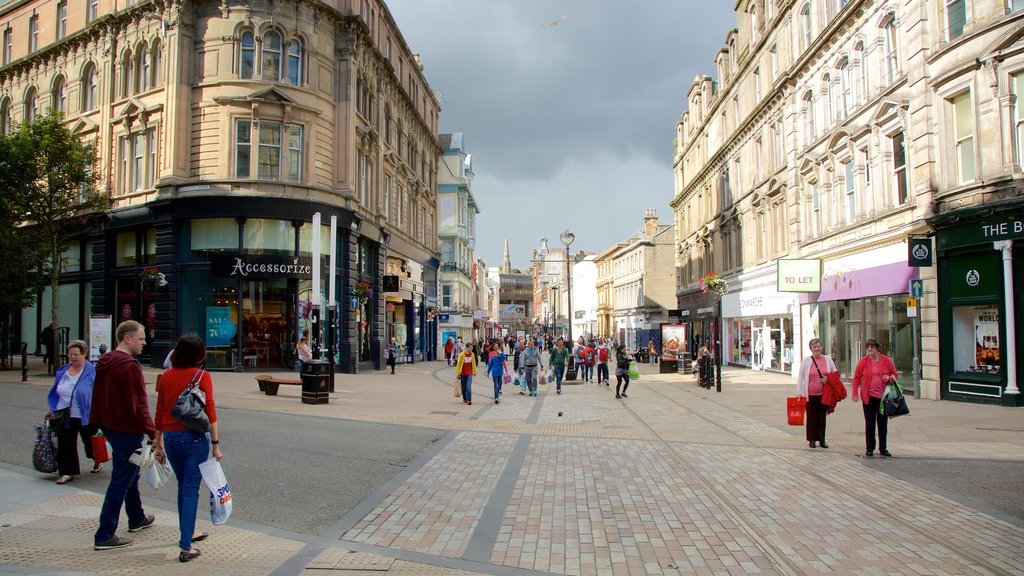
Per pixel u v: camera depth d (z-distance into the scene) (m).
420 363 41.94
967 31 16.64
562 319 104.19
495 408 17.11
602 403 18.58
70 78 30.59
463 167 60.25
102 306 28.64
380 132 33.41
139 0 27.44
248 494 7.70
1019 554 5.64
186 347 5.62
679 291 51.50
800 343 27.92
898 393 9.75
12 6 33.56
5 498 7.39
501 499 7.62
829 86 24.92
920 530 6.34
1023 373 15.72
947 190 17.42
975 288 16.69
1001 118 15.91
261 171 25.78
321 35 27.53
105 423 5.74
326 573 5.25
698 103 46.50
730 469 9.21
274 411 14.79
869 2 21.50
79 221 26.67
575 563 5.53
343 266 28.45
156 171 26.77
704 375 23.47
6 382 20.80
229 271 25.08
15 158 23.41
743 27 35.16
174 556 5.58
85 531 6.24
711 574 5.25
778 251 30.23
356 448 10.61
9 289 25.77
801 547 5.88
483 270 90.00
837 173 24.22
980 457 9.88
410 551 5.82
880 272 20.81
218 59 25.81
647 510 7.15
